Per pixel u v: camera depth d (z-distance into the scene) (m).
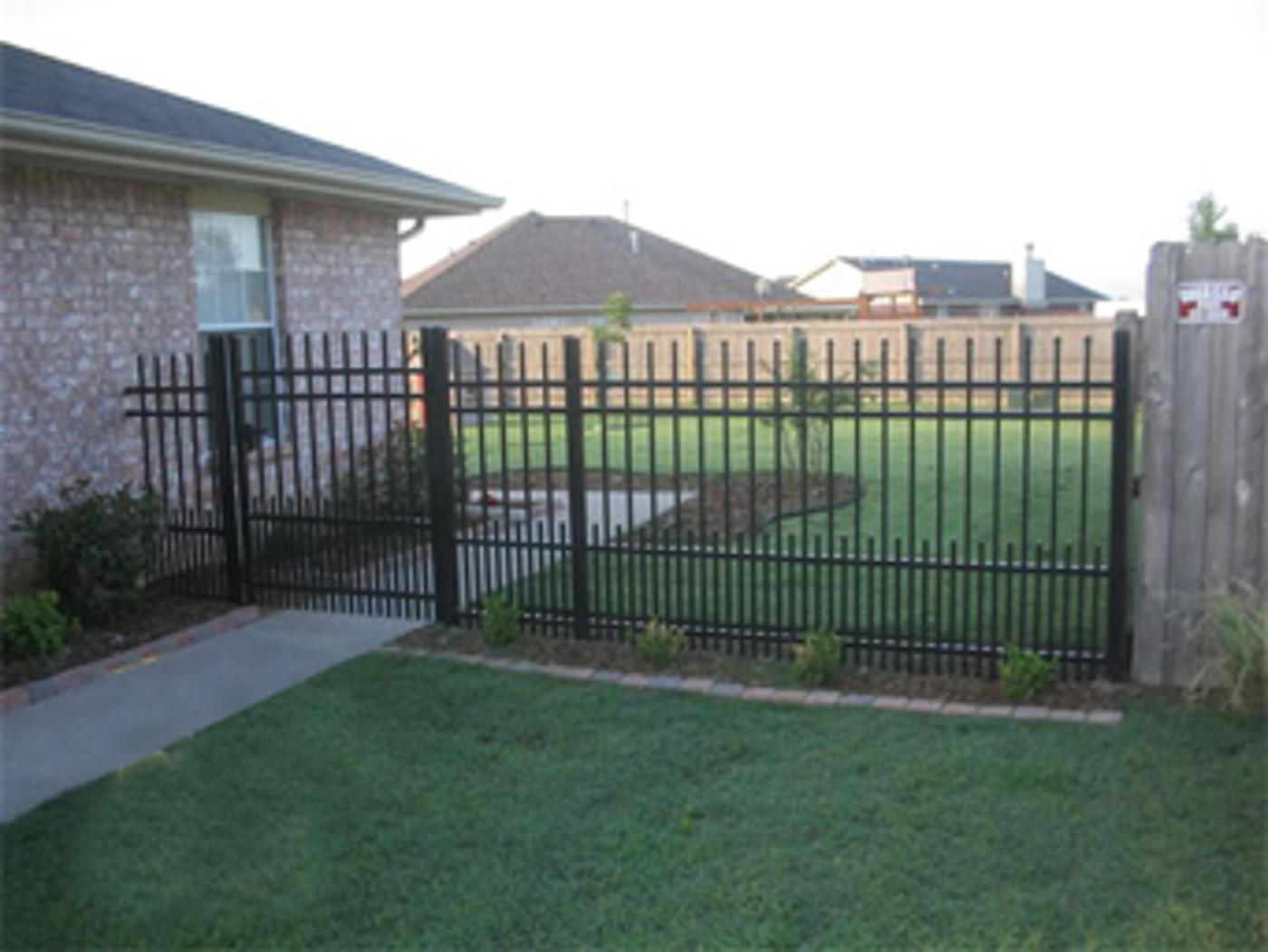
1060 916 3.34
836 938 3.29
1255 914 3.28
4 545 7.05
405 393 6.79
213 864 3.93
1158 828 3.82
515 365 23.03
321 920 3.54
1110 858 3.64
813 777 4.39
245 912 3.61
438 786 4.49
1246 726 4.65
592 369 22.14
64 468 7.49
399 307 11.24
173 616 7.21
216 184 8.61
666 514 10.16
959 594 7.02
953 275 52.53
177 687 5.93
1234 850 3.64
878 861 3.71
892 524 9.28
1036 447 13.98
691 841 3.93
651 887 3.64
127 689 5.91
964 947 3.21
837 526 9.29
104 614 6.98
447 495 6.77
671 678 5.71
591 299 34.12
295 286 9.69
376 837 4.07
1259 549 5.00
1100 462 12.37
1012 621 6.20
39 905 3.69
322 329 10.06
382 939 3.43
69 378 7.50
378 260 10.85
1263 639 4.70
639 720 5.12
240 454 7.39
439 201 10.51
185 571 7.70
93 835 4.18
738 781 4.40
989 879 3.57
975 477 11.49
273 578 7.44
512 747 4.86
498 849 3.95
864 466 12.47
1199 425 5.03
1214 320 4.95
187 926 3.54
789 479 11.70
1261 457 4.95
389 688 5.71
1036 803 4.05
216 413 7.34
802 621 6.03
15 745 5.16
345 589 7.24
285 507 7.40
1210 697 5.04
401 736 5.05
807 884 3.60
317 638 6.76
